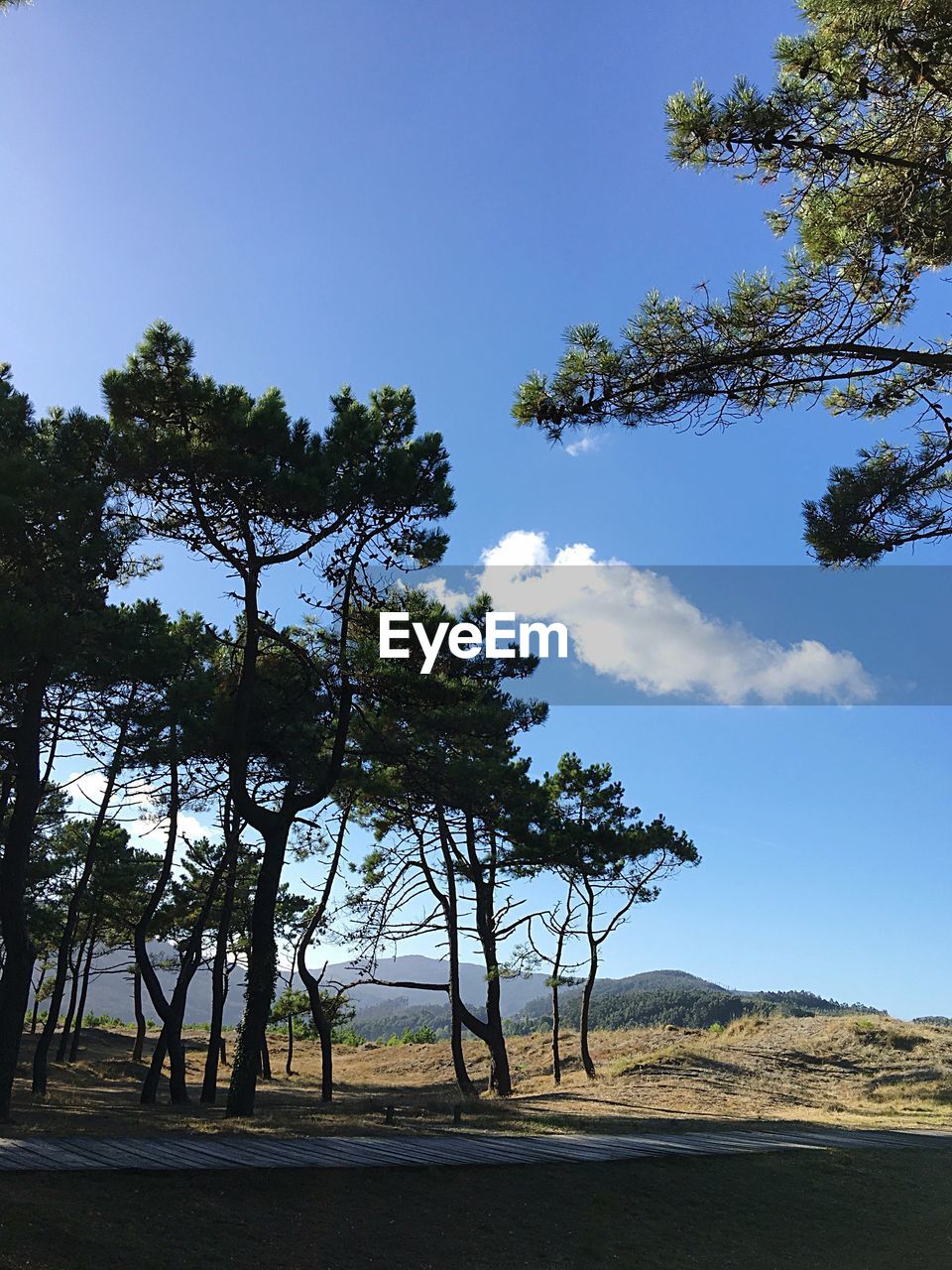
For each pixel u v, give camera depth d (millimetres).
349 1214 9500
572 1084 29438
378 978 28359
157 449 17469
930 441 10344
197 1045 52125
